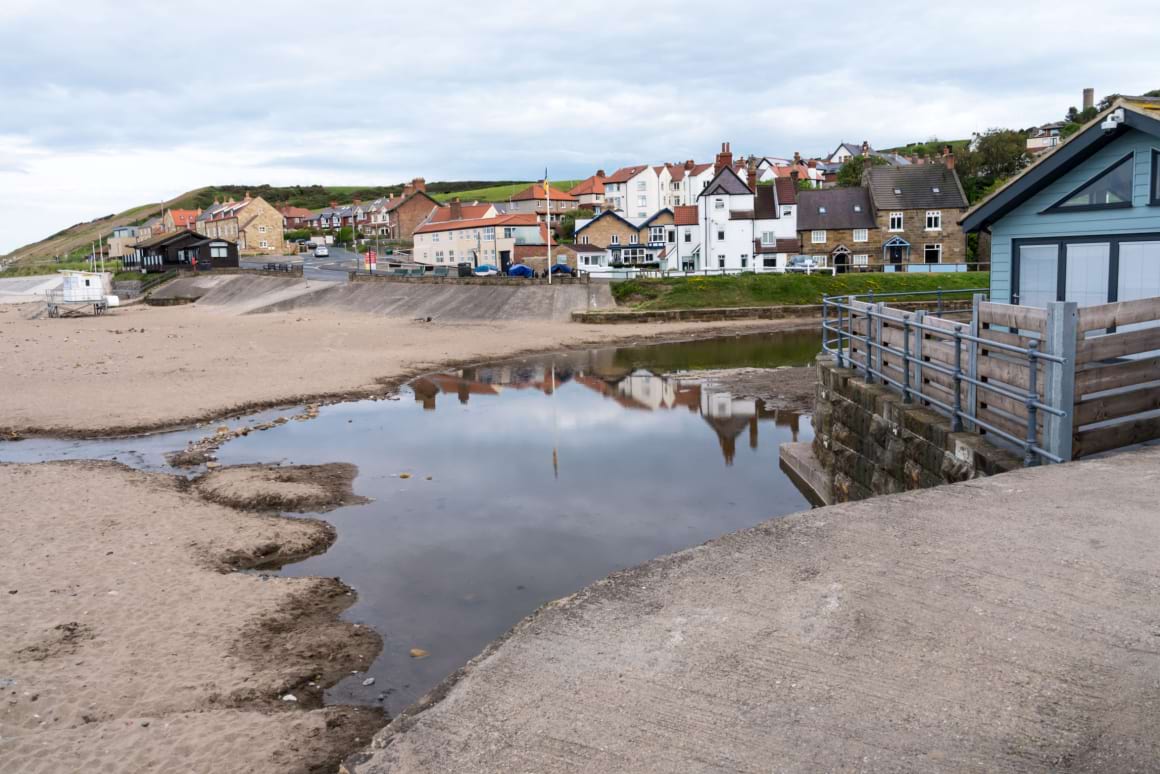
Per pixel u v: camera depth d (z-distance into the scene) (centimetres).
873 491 1270
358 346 4106
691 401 2644
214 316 6144
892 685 457
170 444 2061
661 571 634
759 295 5684
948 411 1040
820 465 1619
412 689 838
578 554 1262
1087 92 11375
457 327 5019
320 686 844
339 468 1791
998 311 920
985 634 493
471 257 8725
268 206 12250
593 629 558
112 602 1030
